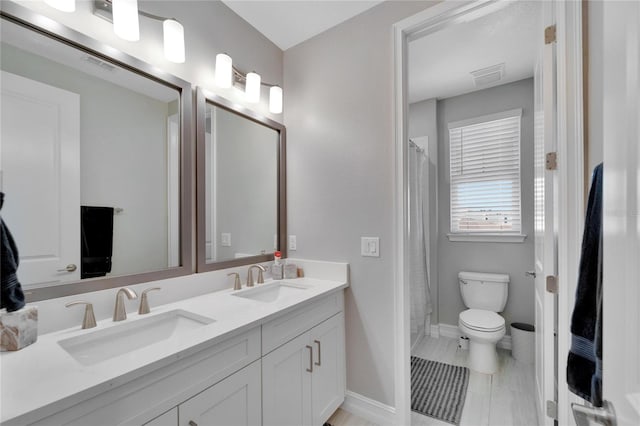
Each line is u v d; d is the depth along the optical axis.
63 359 0.80
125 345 1.07
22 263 0.95
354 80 1.77
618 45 0.43
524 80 2.60
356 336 1.75
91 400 0.68
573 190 1.16
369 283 1.70
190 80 1.48
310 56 1.97
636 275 0.37
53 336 0.95
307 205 1.96
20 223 0.96
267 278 1.89
